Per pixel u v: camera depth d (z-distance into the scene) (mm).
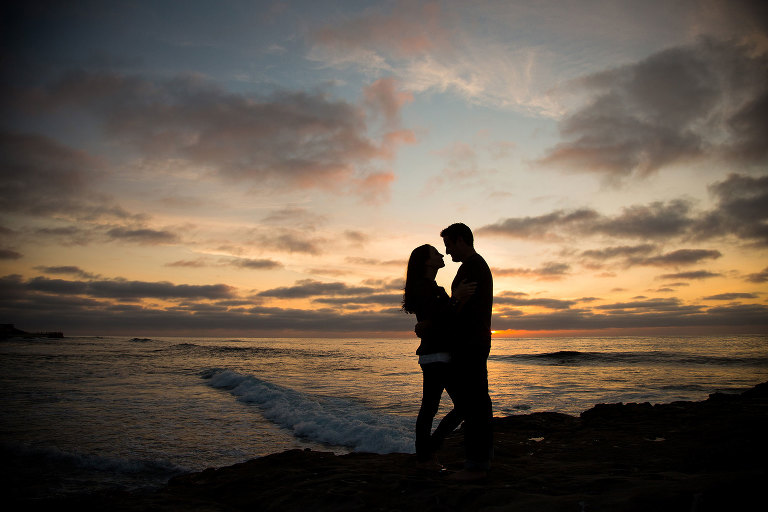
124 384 16328
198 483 3965
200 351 47719
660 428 5355
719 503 1904
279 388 13875
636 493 2244
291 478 3617
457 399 3332
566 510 2201
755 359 29875
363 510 2689
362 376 21094
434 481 3070
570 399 13398
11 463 5695
